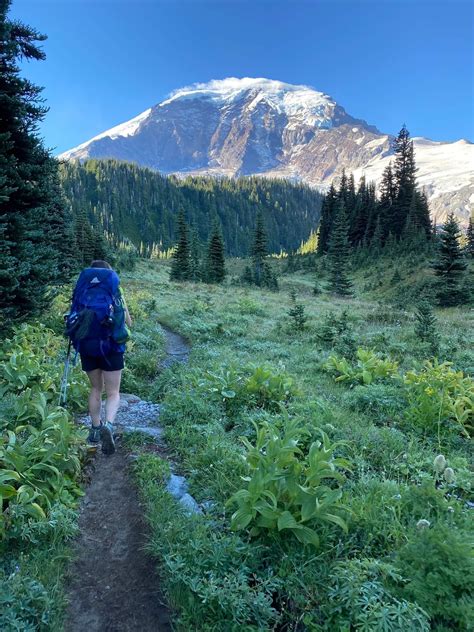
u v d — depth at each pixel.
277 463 3.38
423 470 4.34
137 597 2.90
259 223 57.34
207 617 2.65
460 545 2.51
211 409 5.81
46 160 10.41
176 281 47.91
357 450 4.72
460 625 2.31
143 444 5.00
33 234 9.70
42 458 3.79
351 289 53.09
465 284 31.61
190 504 3.74
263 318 19.17
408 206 72.88
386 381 7.54
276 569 2.91
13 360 6.27
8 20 9.34
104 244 49.66
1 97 9.09
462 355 10.05
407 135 75.38
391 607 2.34
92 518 3.67
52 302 12.45
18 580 2.69
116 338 4.27
